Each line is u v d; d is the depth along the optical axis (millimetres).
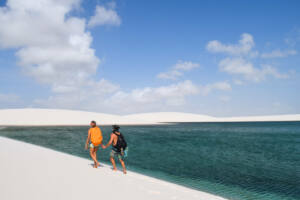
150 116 127250
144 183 6312
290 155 15438
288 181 8805
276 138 28922
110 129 43031
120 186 5723
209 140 25438
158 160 12938
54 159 9031
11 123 57312
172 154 15227
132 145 20062
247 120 145875
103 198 4680
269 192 7363
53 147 17531
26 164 7734
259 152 16688
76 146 18203
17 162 7996
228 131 43125
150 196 5059
